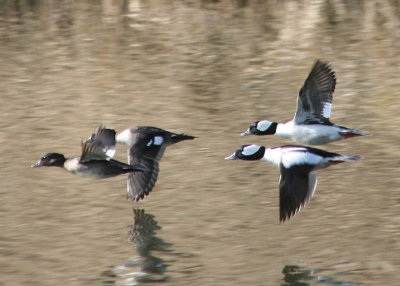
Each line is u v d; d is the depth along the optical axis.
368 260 13.40
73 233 14.66
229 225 14.85
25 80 24.19
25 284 12.86
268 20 30.62
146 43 28.06
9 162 17.97
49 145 18.91
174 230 14.74
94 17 31.88
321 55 26.08
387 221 14.84
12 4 34.00
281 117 20.55
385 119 20.36
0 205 15.88
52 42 28.36
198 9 32.72
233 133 19.52
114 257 13.75
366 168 17.36
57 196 16.30
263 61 25.64
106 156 12.62
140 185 14.41
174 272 13.18
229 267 13.30
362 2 32.97
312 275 12.98
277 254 13.70
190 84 23.52
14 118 20.84
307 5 32.72
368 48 26.69
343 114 20.84
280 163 12.20
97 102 22.03
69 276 13.12
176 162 17.89
